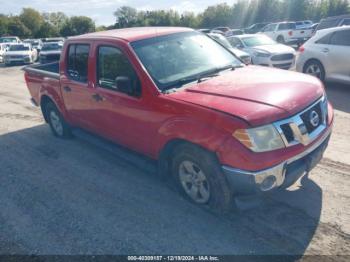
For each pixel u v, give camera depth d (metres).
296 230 3.15
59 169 4.92
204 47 4.50
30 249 3.22
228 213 3.46
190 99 3.33
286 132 2.98
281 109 3.00
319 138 3.27
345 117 6.23
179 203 3.74
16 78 15.04
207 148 3.08
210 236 3.17
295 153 2.99
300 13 50.69
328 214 3.34
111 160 5.09
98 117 4.64
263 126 2.89
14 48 22.64
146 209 3.69
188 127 3.21
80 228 3.47
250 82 3.59
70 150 5.61
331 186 3.82
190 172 3.51
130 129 4.06
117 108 4.12
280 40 23.78
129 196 3.99
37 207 3.95
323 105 3.47
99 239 3.27
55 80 5.48
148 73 3.72
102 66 4.37
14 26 71.94
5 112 8.50
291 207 3.50
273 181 2.95
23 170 4.99
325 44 8.44
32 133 6.68
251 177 2.88
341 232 3.08
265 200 3.64
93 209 3.79
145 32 4.41
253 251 2.94
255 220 3.34
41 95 6.09
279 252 2.90
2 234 3.49
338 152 4.70
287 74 3.91
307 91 3.37
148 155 4.02
